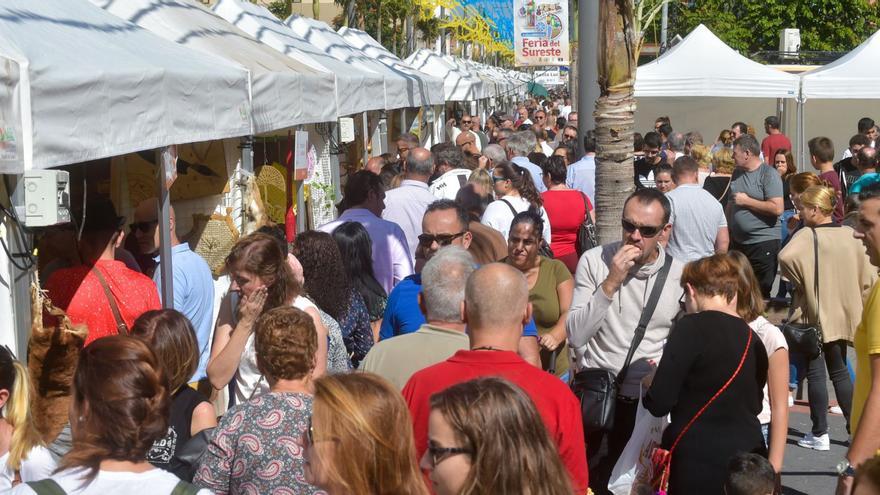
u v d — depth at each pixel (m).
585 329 10.23
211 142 15.30
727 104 43.66
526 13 45.00
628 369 10.41
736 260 9.60
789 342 14.18
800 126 38.84
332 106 18.64
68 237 11.02
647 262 10.41
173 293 11.56
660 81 36.84
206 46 13.92
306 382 7.60
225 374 9.20
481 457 4.97
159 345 7.88
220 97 12.33
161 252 11.29
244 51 15.34
